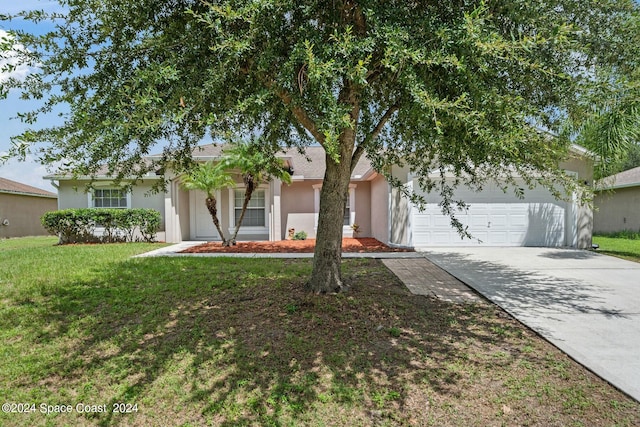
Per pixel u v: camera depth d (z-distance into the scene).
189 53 3.69
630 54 4.07
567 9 4.02
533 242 11.64
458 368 3.43
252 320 4.53
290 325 4.34
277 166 10.92
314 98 3.52
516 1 3.61
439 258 9.33
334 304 4.93
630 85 3.50
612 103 3.90
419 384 3.17
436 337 4.11
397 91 4.49
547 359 3.59
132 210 13.45
